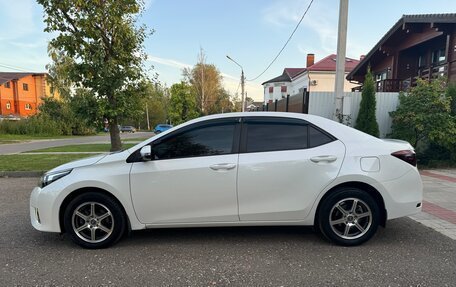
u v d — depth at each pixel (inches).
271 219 146.4
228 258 136.3
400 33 574.6
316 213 148.6
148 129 2819.9
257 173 143.3
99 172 144.4
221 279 118.8
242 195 144.2
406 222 183.2
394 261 133.0
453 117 354.0
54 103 1385.3
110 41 360.5
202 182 143.4
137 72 374.0
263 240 156.0
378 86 671.8
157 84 407.2
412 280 117.3
